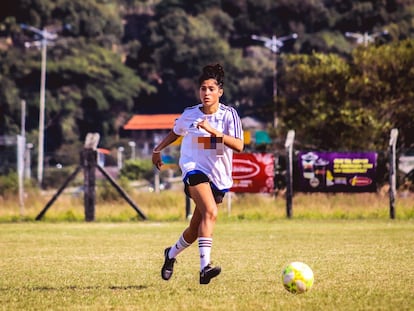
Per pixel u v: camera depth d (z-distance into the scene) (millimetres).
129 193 91188
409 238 49500
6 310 22703
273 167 73875
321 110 113500
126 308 22734
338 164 73562
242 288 26828
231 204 83438
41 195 95938
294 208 78062
